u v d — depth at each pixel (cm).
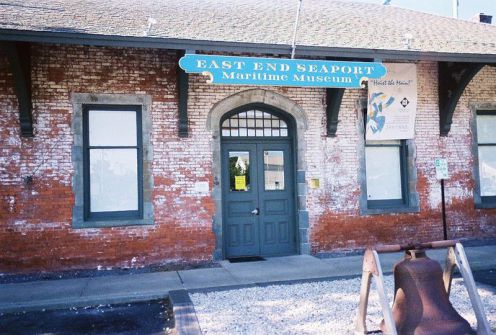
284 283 660
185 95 795
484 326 411
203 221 816
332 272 725
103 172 795
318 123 888
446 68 934
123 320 541
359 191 897
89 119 791
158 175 800
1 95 747
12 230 739
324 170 884
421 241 920
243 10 1045
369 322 479
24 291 652
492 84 989
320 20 1025
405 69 918
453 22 1198
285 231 892
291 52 740
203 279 694
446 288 452
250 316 507
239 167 880
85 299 607
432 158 942
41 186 752
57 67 767
